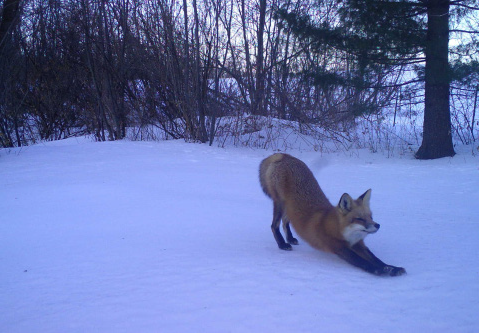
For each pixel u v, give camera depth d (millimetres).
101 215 7059
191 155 14680
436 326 3225
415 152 15148
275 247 5582
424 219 6863
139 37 18312
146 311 3506
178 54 17672
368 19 13164
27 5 21281
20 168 12039
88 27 18453
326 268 4629
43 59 22656
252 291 3900
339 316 3389
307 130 19078
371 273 4406
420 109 21359
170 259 4879
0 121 19859
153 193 8797
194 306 3584
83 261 4859
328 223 4852
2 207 7617
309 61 19734
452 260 4793
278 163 5840
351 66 15078
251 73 21516
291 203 5414
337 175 11391
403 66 16391
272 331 3139
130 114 19719
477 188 9250
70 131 24672
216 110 18703
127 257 4977
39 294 3951
